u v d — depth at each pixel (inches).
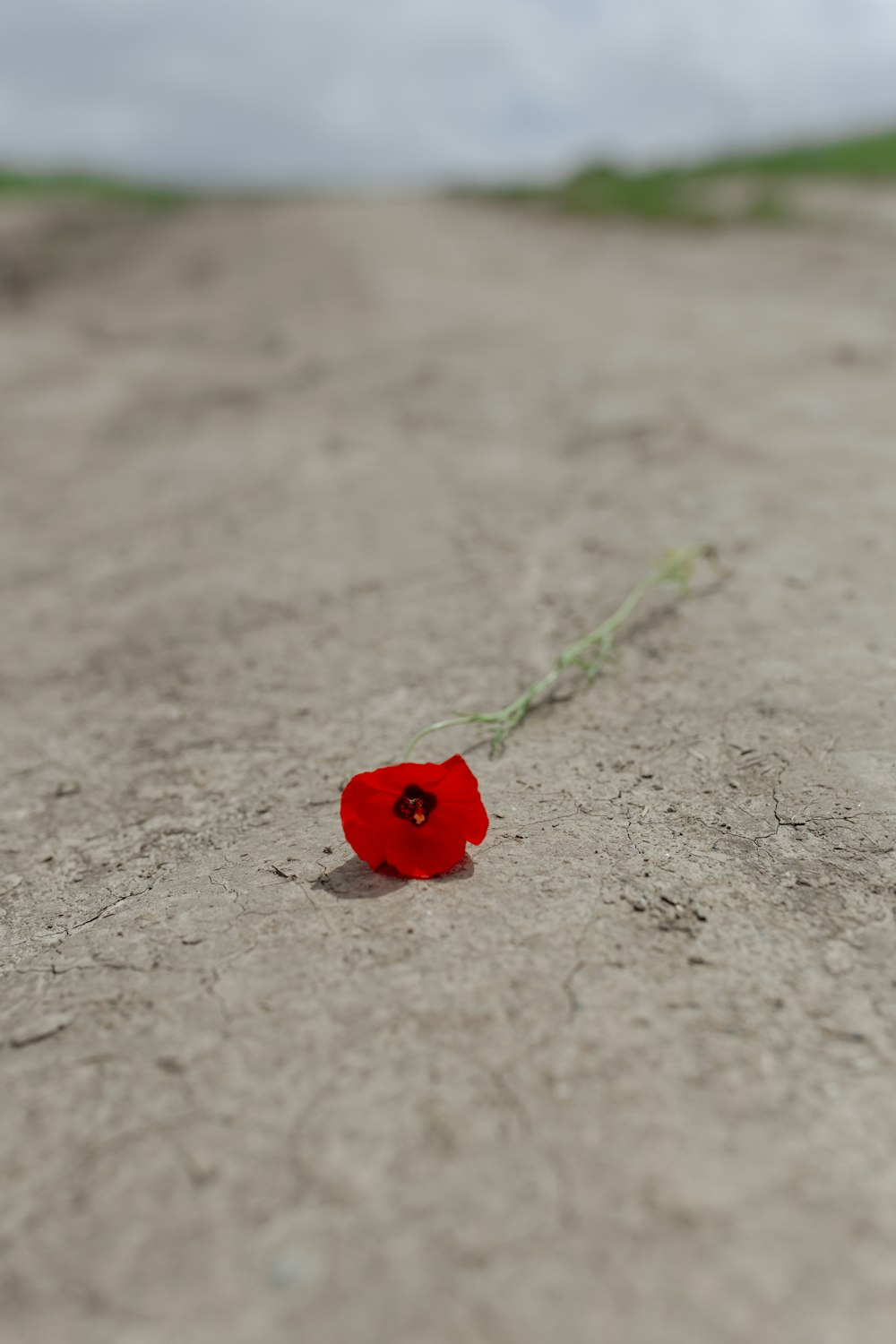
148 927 35.4
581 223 236.7
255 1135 31.2
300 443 76.9
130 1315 29.4
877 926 34.2
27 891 37.5
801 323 109.0
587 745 40.0
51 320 140.7
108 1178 30.8
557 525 55.6
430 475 67.0
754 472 60.1
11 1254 30.1
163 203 324.5
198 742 42.3
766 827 36.8
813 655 42.4
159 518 64.6
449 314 124.2
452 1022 32.5
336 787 39.5
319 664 45.3
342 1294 29.4
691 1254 29.6
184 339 123.9
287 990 33.4
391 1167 30.6
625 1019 32.4
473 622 46.7
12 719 44.9
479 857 36.2
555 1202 30.1
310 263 177.8
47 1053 32.8
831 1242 29.7
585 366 93.9
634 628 45.1
